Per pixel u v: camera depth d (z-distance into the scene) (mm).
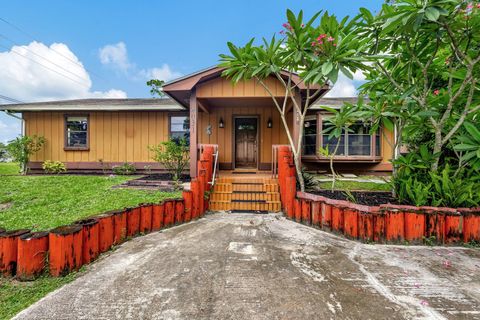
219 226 4008
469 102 3521
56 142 9172
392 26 3338
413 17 3166
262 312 1816
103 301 1936
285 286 2172
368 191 5102
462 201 3475
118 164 9148
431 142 4664
